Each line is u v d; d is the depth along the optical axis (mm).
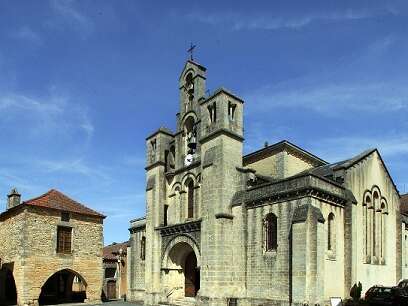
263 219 30641
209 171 33250
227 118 33719
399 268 36812
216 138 33500
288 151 40500
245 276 31016
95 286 42906
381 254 34906
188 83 40781
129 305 39031
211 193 32719
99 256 43812
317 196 28375
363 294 31078
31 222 39281
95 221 44219
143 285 43594
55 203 41719
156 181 39594
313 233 27047
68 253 41469
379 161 36375
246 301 30484
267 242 30344
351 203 30766
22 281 37781
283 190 29672
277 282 28766
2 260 42094
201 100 38344
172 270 37062
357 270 30641
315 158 43250
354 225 30734
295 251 27219
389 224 36656
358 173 33188
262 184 31297
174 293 36531
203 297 31172
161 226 38250
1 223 43688
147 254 38594
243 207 32000
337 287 28984
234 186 33125
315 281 26422
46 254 39719
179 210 37812
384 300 28031
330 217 29781
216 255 31203
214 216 31922
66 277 46031
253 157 42656
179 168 38656
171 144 40875
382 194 36094
